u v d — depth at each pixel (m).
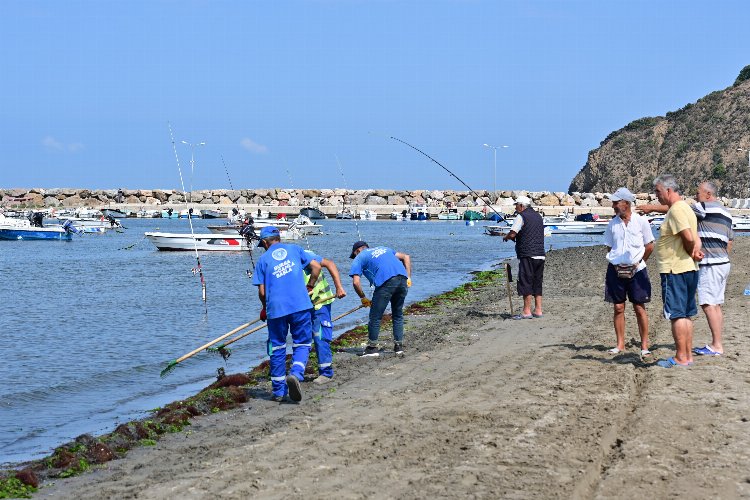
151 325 16.67
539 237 14.06
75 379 11.27
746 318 12.34
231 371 11.59
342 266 32.81
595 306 15.45
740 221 64.19
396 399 8.31
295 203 114.62
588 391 8.04
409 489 5.50
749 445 6.11
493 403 7.77
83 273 30.53
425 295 21.27
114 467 6.85
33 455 7.67
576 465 5.84
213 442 7.35
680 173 144.75
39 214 61.16
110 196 115.44
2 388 10.70
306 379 9.97
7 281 27.08
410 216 101.81
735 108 149.00
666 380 8.16
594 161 162.38
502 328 13.23
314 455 6.45
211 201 114.56
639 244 9.30
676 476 5.50
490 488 5.41
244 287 24.88
